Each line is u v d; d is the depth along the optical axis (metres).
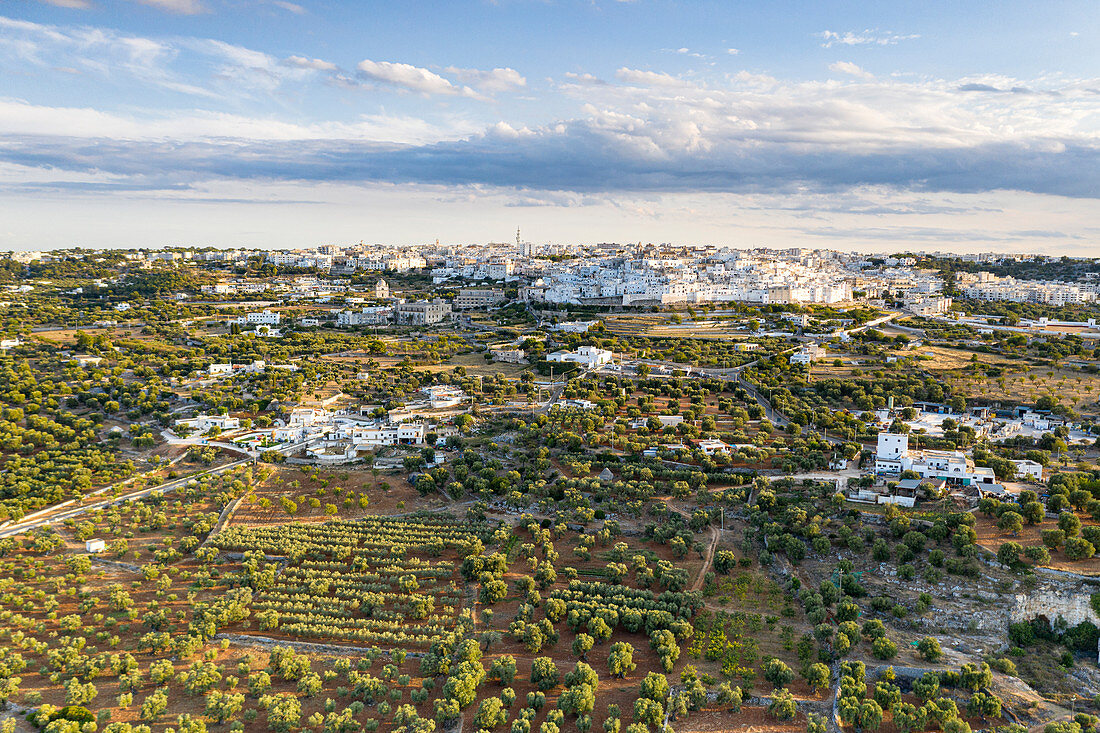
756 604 186.25
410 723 140.50
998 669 155.00
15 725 142.88
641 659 167.00
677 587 191.88
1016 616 170.00
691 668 154.62
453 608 189.50
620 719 144.50
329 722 139.75
